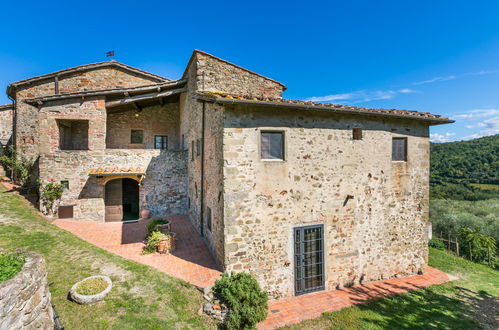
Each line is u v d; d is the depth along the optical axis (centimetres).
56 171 1103
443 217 1695
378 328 575
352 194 758
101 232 980
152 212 1221
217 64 1016
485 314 646
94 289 518
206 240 867
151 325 469
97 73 1427
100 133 1149
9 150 1412
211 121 786
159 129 1534
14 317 313
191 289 586
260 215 655
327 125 729
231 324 511
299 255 697
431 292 747
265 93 1116
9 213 912
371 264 791
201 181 927
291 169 686
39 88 1391
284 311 624
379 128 797
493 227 1470
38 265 385
